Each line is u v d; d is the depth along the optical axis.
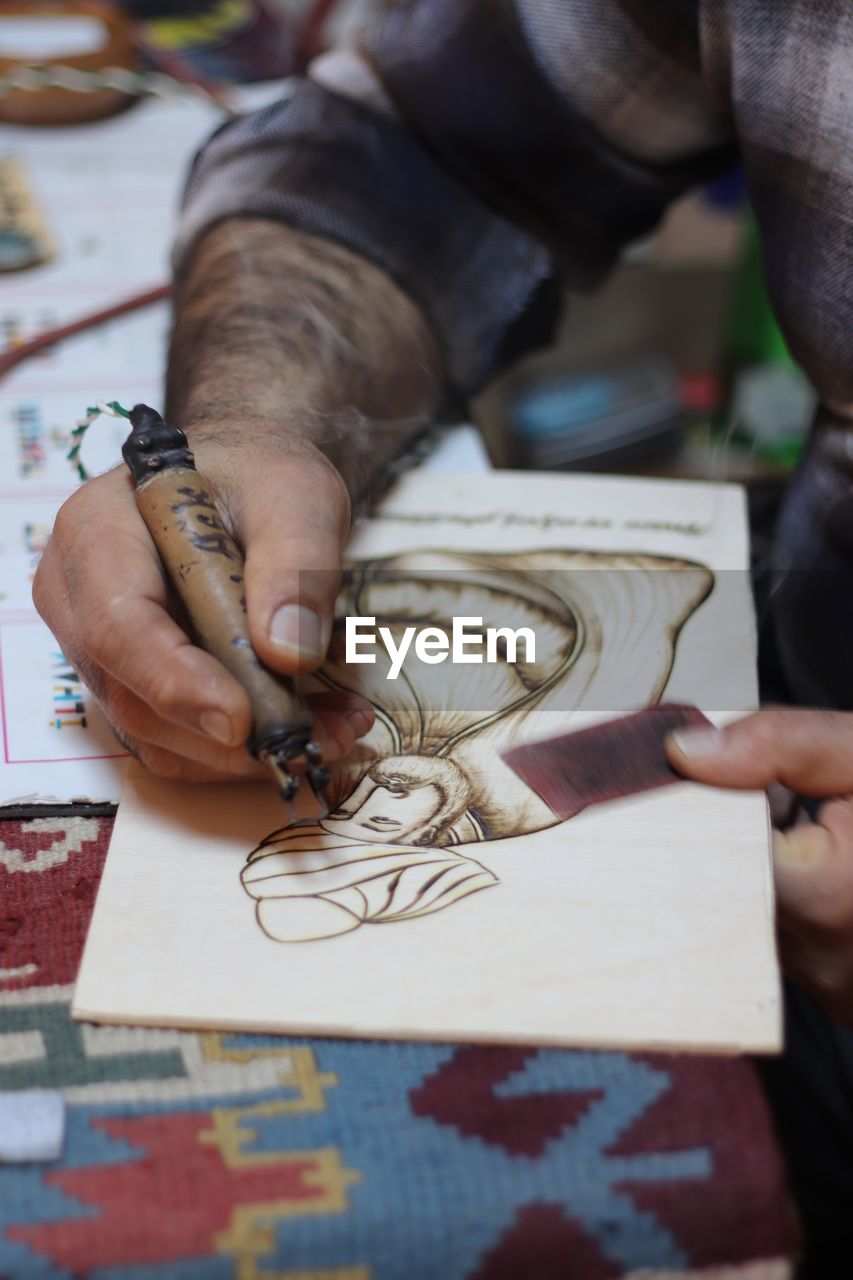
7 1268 0.35
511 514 0.67
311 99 0.79
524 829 0.49
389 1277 0.37
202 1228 0.36
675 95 0.74
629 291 1.69
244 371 0.65
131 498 0.50
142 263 0.89
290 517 0.48
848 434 0.68
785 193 0.67
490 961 0.44
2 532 0.67
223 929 0.45
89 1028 0.43
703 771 0.50
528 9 0.74
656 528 0.66
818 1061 0.66
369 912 0.46
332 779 0.51
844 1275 0.59
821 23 0.62
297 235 0.74
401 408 0.72
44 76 1.04
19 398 0.76
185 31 1.17
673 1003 0.42
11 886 0.49
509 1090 0.40
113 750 0.56
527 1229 0.37
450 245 0.76
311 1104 0.40
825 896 0.50
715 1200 0.37
